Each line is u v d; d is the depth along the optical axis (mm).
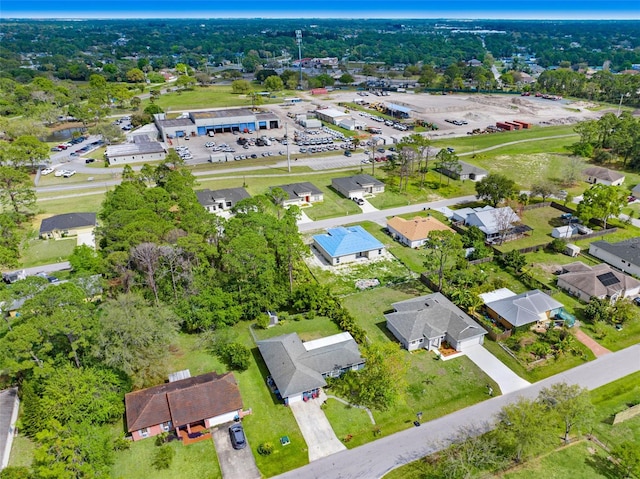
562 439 48531
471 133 178500
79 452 42656
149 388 53031
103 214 87312
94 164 144375
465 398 54562
